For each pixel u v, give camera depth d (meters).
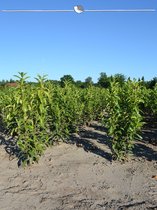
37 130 2.30
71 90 3.70
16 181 1.98
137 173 2.19
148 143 3.14
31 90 2.30
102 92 4.86
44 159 2.44
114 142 2.39
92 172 2.19
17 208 1.61
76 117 3.43
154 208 1.65
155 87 4.51
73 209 1.62
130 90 2.41
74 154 2.63
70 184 1.96
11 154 2.57
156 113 4.14
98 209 1.62
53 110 2.76
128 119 2.34
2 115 3.74
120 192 1.85
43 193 1.81
